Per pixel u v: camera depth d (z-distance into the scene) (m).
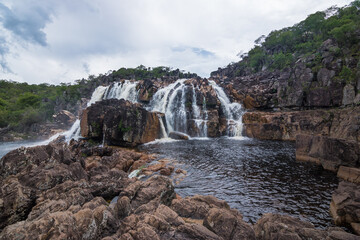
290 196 15.54
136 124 37.62
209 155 28.81
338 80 42.97
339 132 26.11
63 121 69.62
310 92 46.41
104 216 9.70
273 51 108.12
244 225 9.20
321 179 18.61
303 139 24.53
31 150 16.98
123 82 75.00
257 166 23.17
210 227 9.19
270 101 55.28
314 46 74.81
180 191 16.89
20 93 110.12
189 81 64.31
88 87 101.38
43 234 7.80
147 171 21.55
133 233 8.05
